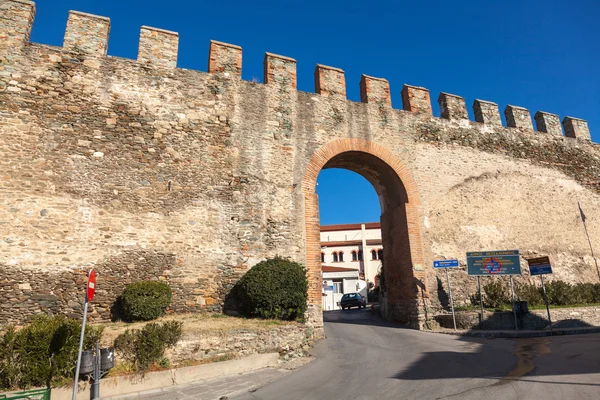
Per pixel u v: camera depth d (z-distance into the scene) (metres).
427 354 9.93
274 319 11.58
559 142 20.11
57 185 11.34
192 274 12.19
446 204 16.55
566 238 18.36
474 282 16.09
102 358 7.61
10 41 12.01
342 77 16.64
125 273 11.45
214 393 7.50
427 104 17.75
